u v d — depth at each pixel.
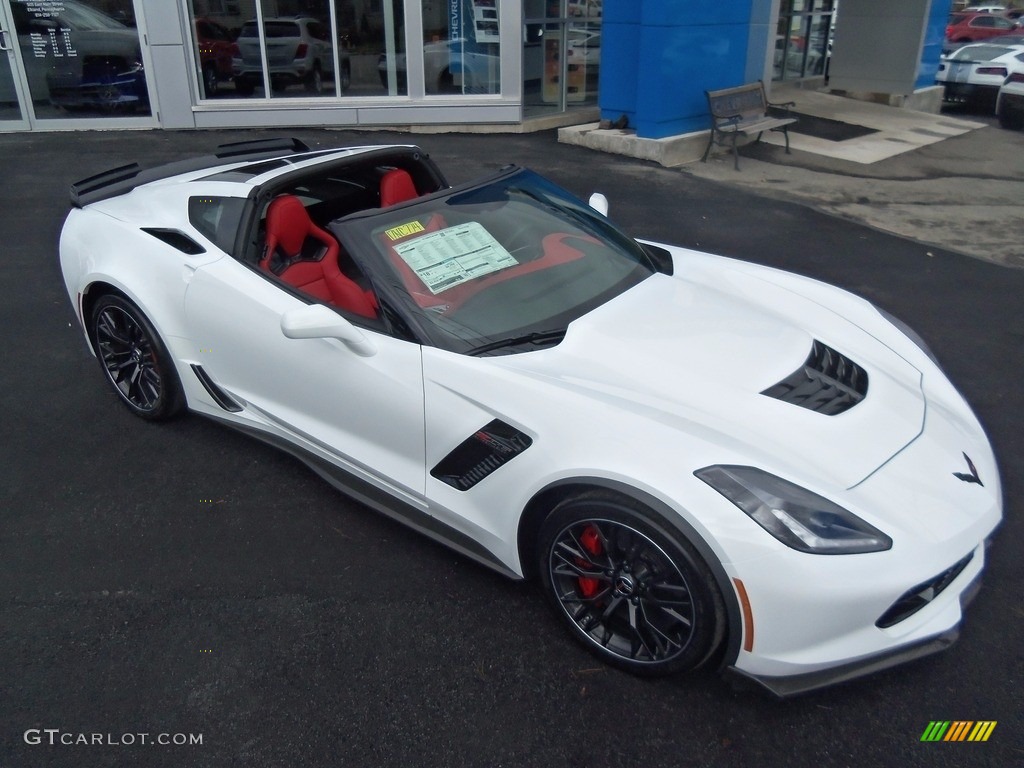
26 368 4.45
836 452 2.43
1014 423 4.05
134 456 3.66
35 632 2.65
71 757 2.23
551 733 2.33
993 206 8.21
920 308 5.57
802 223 7.48
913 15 12.94
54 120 10.33
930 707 2.43
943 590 2.39
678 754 2.27
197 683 2.48
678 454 2.29
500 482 2.60
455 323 2.85
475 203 3.34
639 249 3.57
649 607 2.41
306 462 3.31
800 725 2.37
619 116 10.17
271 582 2.91
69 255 3.85
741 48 10.13
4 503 3.31
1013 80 13.33
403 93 10.77
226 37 10.28
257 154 4.32
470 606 2.81
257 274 3.27
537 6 10.99
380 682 2.49
